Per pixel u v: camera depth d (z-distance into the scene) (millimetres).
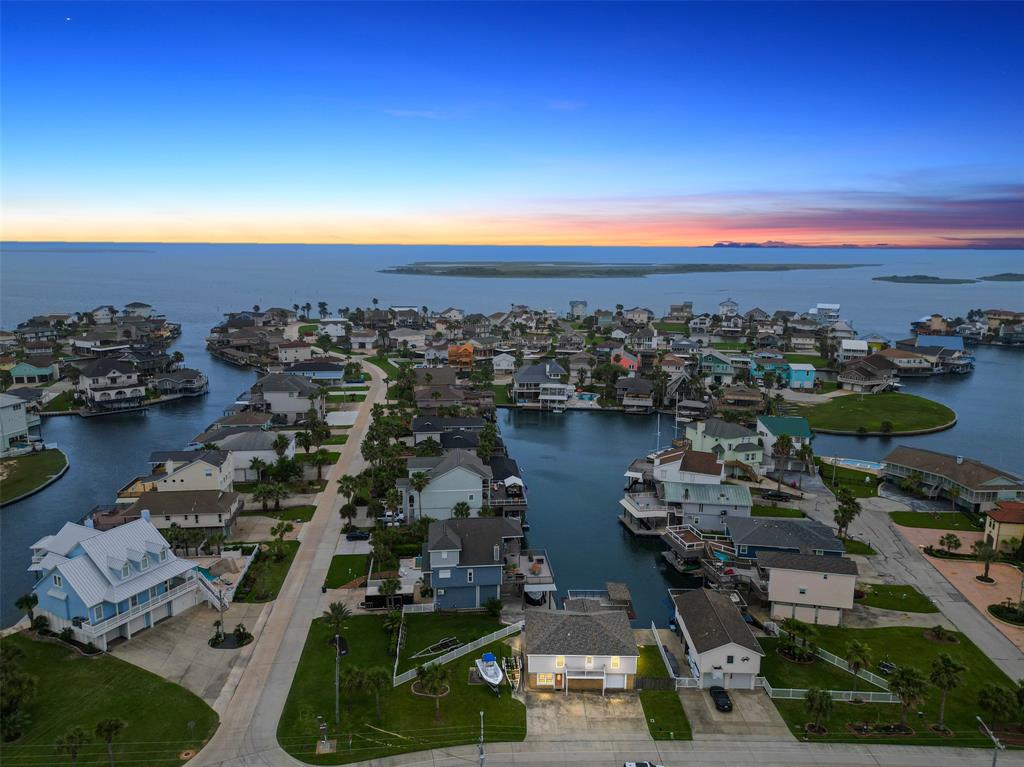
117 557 59125
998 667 56812
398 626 58812
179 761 44031
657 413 154750
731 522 78438
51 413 143250
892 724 49219
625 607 67812
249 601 65500
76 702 49500
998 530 78625
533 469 114688
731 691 53406
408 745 46188
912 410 151875
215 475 89750
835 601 63625
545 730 48250
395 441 119188
